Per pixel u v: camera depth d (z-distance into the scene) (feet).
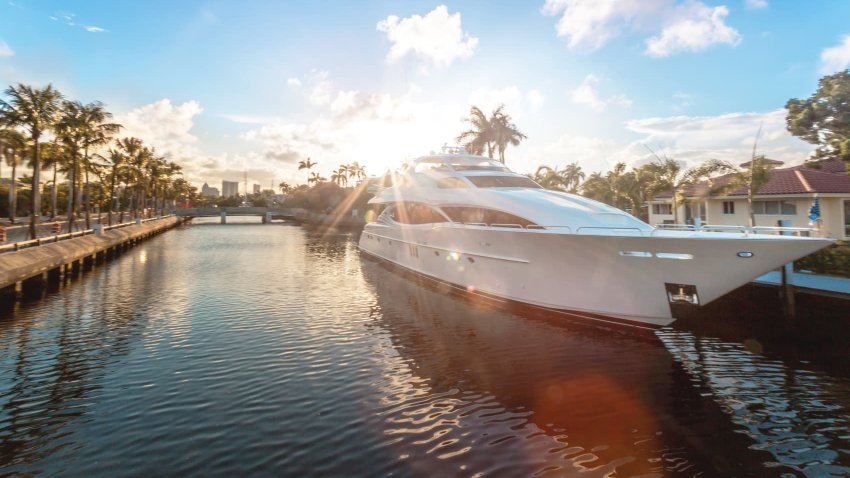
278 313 41.91
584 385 24.77
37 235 93.61
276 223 287.07
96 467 16.60
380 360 28.66
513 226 40.55
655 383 25.13
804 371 26.94
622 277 32.99
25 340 33.09
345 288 55.16
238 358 28.96
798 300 32.94
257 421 20.25
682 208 95.35
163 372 26.48
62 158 111.65
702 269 29.66
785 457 17.60
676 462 17.21
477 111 108.27
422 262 55.77
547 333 34.71
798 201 70.23
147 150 179.63
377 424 20.02
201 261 85.81
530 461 17.11
